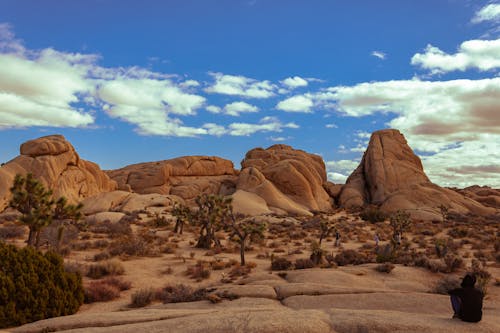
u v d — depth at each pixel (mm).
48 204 20453
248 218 52812
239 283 15312
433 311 9531
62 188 57438
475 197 85875
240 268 20859
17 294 9914
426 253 25109
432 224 51844
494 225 50344
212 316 7324
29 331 7855
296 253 27703
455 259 17891
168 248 27547
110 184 73062
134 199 62562
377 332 6383
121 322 7863
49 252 12047
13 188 20203
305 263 20797
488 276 15656
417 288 14188
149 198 63938
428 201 67312
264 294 11453
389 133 91375
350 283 14188
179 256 24656
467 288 6895
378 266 17453
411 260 20312
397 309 9742
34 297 10219
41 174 56531
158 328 6770
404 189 71062
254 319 6871
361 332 6465
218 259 24344
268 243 33719
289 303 10484
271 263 22062
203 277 18797
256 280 15281
